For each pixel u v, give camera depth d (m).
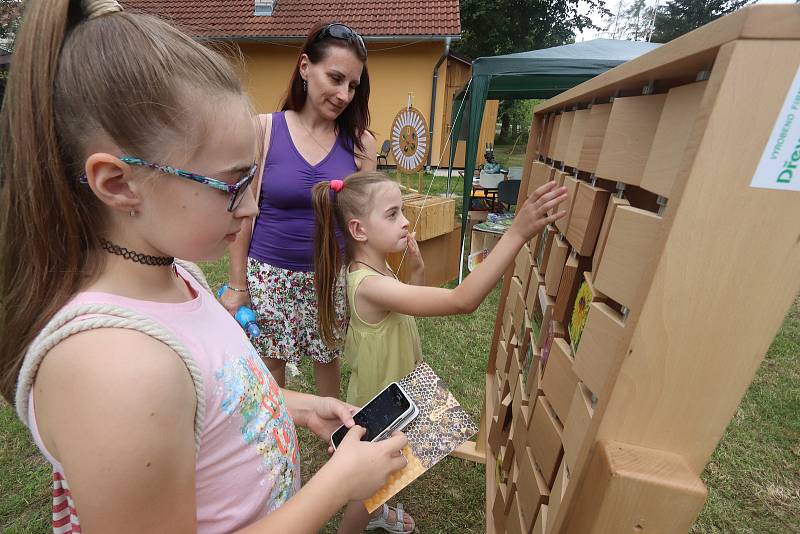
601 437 0.55
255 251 1.86
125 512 0.46
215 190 0.57
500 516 1.32
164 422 0.48
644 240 0.54
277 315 1.88
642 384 0.51
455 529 1.81
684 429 0.52
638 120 0.66
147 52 0.51
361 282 1.43
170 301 0.63
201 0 11.63
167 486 0.49
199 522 0.64
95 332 0.48
